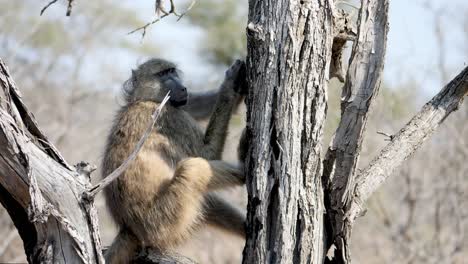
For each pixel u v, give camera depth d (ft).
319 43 34.65
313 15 34.68
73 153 89.76
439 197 75.87
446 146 78.64
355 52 34.42
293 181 34.04
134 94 49.42
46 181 30.40
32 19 108.17
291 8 34.78
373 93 34.14
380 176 37.19
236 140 59.88
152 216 43.83
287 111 34.35
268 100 34.65
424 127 38.09
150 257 44.19
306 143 34.37
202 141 47.70
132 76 51.11
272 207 34.24
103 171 45.93
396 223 79.30
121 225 44.88
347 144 34.63
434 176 78.23
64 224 30.35
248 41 35.91
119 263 44.42
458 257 73.82
